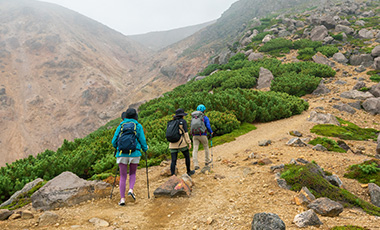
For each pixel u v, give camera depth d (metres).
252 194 4.22
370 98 15.47
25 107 82.50
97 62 117.12
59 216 3.67
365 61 25.83
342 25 37.78
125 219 3.61
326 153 7.32
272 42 38.38
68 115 84.12
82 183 4.66
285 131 11.52
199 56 91.06
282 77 23.00
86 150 9.21
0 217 3.65
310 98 19.41
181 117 5.80
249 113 14.06
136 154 4.33
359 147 8.84
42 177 7.21
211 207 3.88
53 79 99.00
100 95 91.88
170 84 87.50
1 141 69.00
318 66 25.45
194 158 6.46
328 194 3.98
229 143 10.12
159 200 4.42
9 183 6.43
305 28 42.50
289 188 4.23
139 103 64.06
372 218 3.18
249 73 26.56
